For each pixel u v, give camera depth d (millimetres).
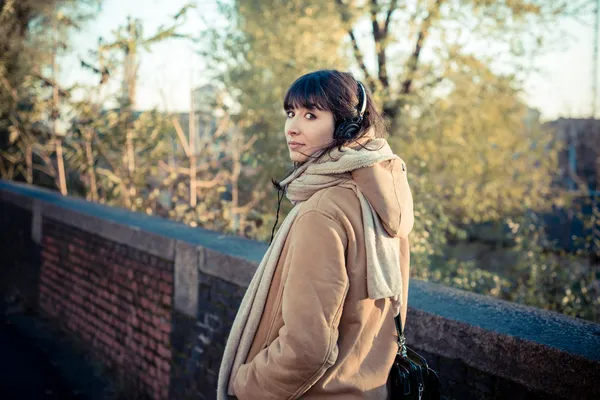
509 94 6621
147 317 3494
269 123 6340
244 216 5859
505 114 6688
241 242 3025
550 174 7090
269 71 6586
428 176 5902
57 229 4914
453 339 1727
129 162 6109
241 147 6543
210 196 6094
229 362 1425
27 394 3627
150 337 3461
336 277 1171
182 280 3094
